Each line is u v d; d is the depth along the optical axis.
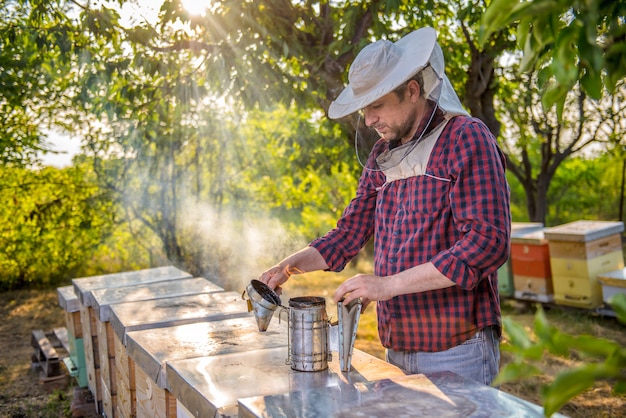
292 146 7.00
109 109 4.79
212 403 1.56
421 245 1.97
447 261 1.78
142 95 4.65
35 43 4.47
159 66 4.34
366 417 1.32
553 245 5.96
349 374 1.76
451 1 4.70
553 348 0.62
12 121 7.22
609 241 5.90
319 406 1.39
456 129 1.88
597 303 5.79
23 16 5.22
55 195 8.00
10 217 8.04
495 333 2.03
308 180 8.16
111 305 2.98
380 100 1.91
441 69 1.87
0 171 7.74
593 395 4.18
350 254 2.28
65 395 4.55
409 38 1.94
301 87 4.61
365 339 5.70
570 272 5.86
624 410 3.90
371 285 1.78
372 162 2.18
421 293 1.99
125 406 2.81
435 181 1.93
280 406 1.40
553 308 6.24
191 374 1.80
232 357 1.97
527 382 4.42
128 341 2.37
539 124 8.37
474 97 4.94
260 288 2.03
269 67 4.33
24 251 8.27
